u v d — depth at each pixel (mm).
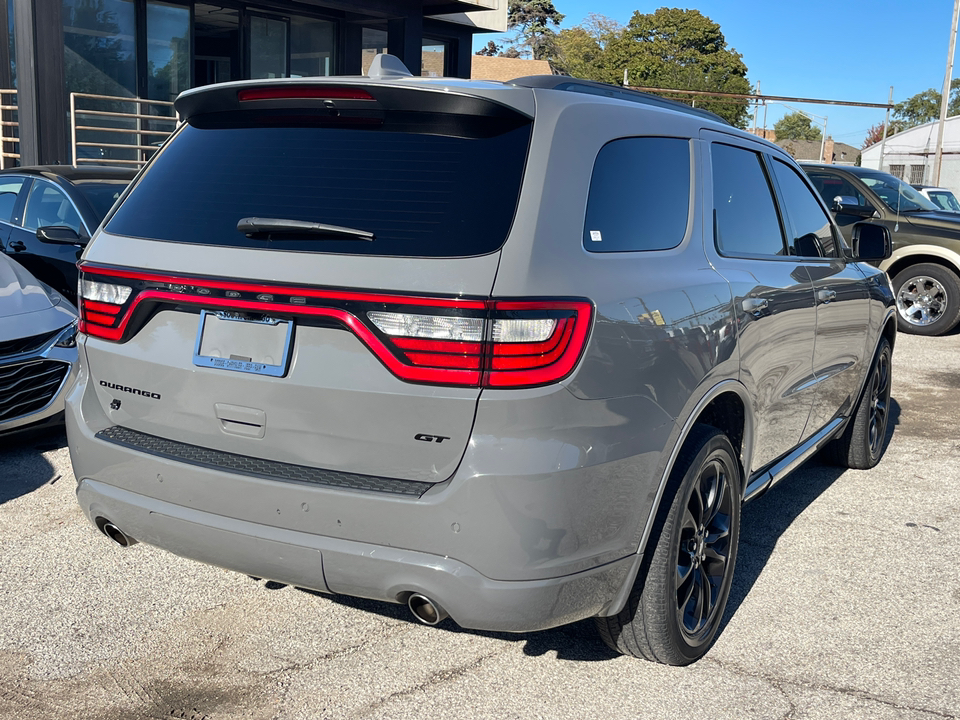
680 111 3309
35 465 4902
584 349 2340
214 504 2537
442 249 2305
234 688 2820
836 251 4523
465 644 3137
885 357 5375
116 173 7422
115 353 2770
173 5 13891
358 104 2582
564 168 2479
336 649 3072
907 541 4242
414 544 2326
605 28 89438
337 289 2324
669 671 3004
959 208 16656
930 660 3131
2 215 7320
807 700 2855
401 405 2311
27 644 3035
